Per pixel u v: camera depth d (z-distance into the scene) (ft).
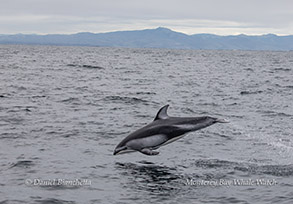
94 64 271.90
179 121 34.27
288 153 46.85
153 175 37.04
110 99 94.89
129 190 32.76
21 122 63.10
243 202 30.12
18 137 52.37
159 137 33.58
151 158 43.19
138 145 33.55
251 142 52.49
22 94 99.71
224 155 45.19
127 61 338.13
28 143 49.19
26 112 72.79
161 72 208.13
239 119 71.05
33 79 145.07
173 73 202.49
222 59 456.04
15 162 40.34
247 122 68.08
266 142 52.60
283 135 57.77
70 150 46.14
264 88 130.93
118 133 56.70
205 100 98.07
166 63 320.50
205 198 31.07
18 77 151.02
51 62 280.10
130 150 33.86
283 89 128.47
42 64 249.14
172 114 76.23
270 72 223.71
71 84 132.16
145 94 109.09
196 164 41.06
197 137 54.44
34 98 92.79
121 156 43.83
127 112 76.54
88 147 47.91
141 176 36.68
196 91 119.65
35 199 30.55
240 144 51.16
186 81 155.94
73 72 188.96
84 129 58.75
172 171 38.34
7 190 32.40
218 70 237.04
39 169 38.19
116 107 82.69
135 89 122.31
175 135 33.78
